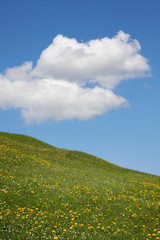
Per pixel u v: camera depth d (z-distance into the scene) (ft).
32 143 175.52
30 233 42.98
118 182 101.71
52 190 73.46
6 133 183.73
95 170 121.70
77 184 87.04
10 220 46.24
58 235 44.34
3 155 100.73
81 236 45.88
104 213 62.75
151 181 113.50
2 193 60.44
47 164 107.76
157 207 70.95
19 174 84.64
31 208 56.49
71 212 58.39
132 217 61.93
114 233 50.11
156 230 55.16
